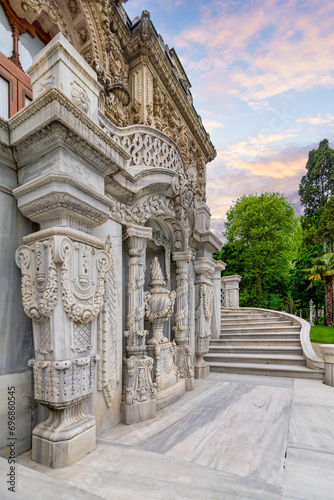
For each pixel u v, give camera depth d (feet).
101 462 7.65
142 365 11.44
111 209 10.13
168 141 13.96
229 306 44.75
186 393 15.26
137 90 18.94
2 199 8.31
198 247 19.84
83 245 8.15
